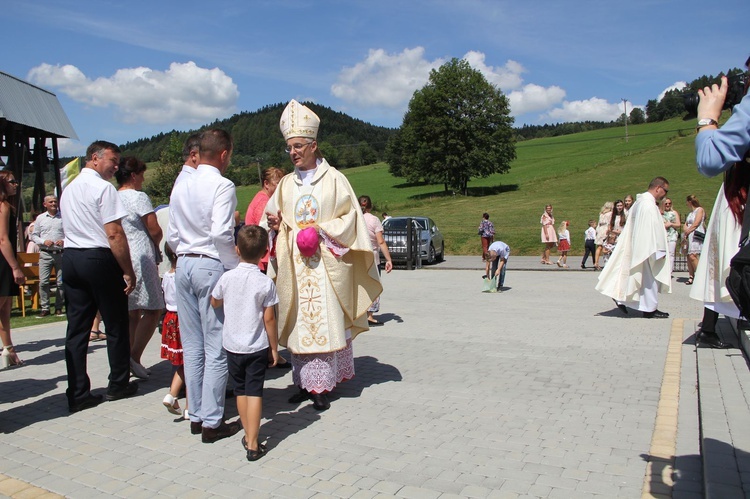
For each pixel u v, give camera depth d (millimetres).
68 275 5336
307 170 5531
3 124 18219
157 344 8266
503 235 30781
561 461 4070
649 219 9430
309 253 5180
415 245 21672
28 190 22812
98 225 5324
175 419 5141
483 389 5797
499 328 9047
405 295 13516
